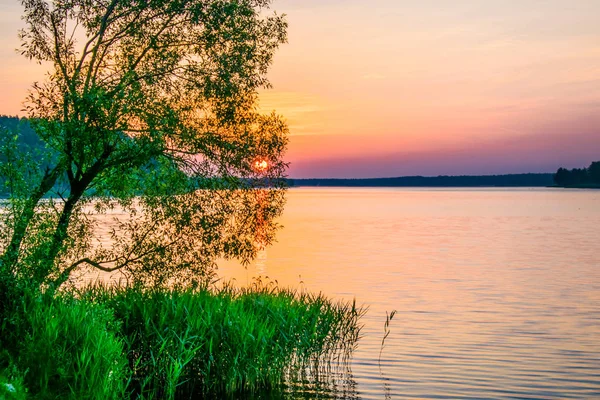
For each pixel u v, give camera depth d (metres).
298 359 17.77
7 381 11.68
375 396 16.34
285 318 17.41
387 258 57.09
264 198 18.64
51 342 12.77
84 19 17.31
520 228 103.31
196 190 17.80
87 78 16.77
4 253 14.79
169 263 17.94
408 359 20.33
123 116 16.53
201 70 17.62
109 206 17.95
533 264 53.06
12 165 15.17
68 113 16.36
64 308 14.21
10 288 14.36
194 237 17.94
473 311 30.16
